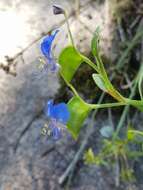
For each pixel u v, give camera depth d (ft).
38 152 0.55
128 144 0.55
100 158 0.49
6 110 0.57
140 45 0.59
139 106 0.34
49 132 0.37
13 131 0.56
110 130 0.44
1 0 0.63
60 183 0.54
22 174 0.54
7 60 0.55
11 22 0.61
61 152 0.55
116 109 0.57
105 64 0.58
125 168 0.55
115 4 0.61
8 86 0.58
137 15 0.61
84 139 0.55
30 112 0.57
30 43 0.59
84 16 0.61
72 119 0.32
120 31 0.60
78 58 0.32
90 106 0.33
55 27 0.60
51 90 0.58
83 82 0.57
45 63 0.33
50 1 0.63
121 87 0.57
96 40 0.32
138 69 0.58
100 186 0.54
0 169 0.54
